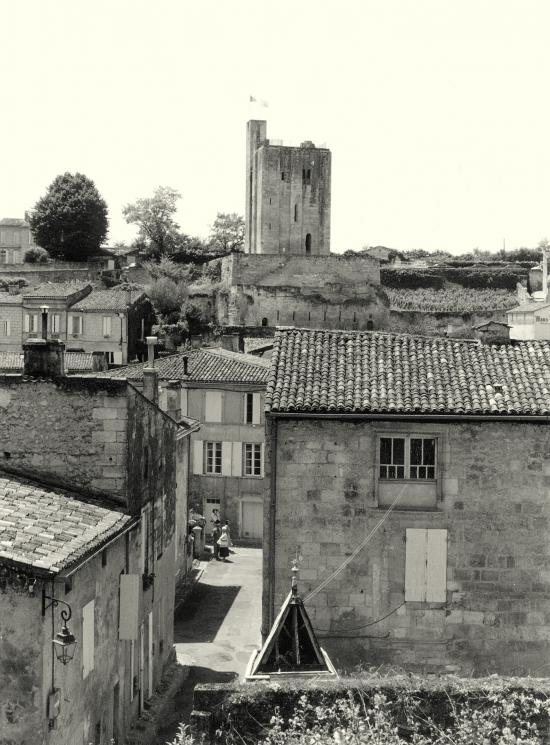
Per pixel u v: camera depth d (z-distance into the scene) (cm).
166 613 3244
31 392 2523
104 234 13275
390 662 2581
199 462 5766
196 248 13825
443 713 1712
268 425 2586
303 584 2589
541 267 14012
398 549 2589
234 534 5772
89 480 2522
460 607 2583
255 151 13000
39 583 1884
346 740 1526
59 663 1986
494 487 2584
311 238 12812
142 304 10412
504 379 2691
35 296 9638
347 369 2727
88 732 2206
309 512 2591
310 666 2119
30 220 13275
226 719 1725
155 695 2953
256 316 11712
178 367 5838
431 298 13588
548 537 2578
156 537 3019
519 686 1733
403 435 2592
